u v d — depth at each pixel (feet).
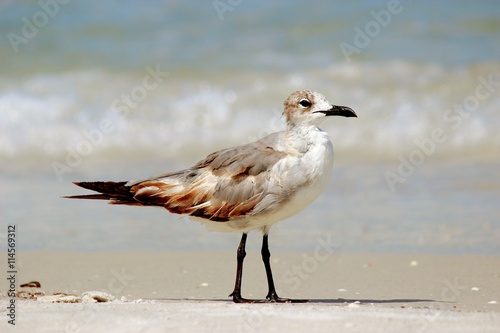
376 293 35.06
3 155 69.77
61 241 46.55
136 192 33.37
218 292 35.70
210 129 72.54
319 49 83.10
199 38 87.20
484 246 43.45
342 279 38.01
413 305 32.17
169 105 75.10
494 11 87.25
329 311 28.25
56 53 85.61
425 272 38.96
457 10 87.92
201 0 92.63
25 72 82.02
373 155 67.00
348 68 79.05
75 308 28.94
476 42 82.48
